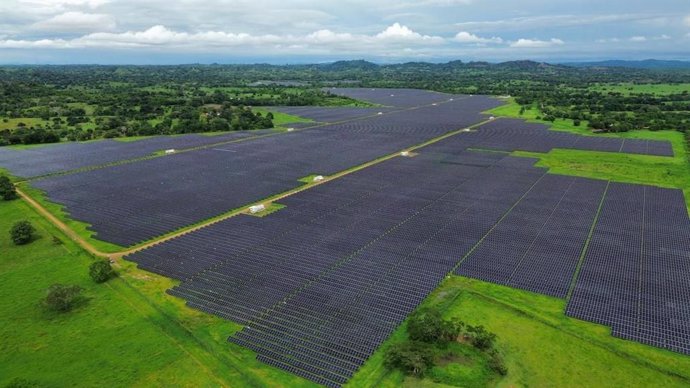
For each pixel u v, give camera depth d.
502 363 52.66
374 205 105.62
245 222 95.88
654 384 50.44
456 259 78.62
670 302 65.12
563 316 62.66
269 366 53.69
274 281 72.06
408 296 67.62
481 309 64.50
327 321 61.72
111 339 58.84
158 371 52.91
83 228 94.69
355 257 79.56
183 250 82.94
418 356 51.88
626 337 57.88
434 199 109.62
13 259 81.75
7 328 61.25
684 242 84.31
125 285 71.88
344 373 52.12
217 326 61.31
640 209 101.50
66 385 50.78
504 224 93.62
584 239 86.06
